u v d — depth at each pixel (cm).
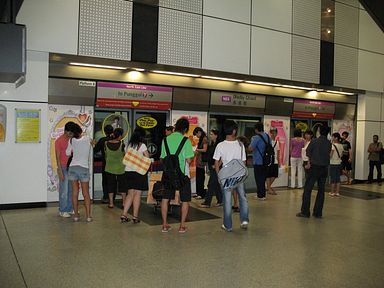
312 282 414
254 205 853
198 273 434
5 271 426
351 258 496
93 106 863
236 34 992
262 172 926
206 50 947
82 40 797
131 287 391
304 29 1122
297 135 1103
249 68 1016
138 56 858
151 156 942
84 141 655
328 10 1177
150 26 872
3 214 708
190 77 965
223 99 1023
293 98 1158
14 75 292
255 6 1023
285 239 580
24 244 525
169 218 707
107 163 772
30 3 746
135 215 656
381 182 1309
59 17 773
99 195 878
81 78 834
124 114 910
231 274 433
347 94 1289
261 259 486
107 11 820
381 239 588
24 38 288
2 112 737
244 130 1089
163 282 405
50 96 810
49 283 395
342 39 1216
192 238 575
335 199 970
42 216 695
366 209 837
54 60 777
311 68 1140
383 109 1366
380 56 1327
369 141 1326
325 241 573
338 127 1297
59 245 523
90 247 518
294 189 1110
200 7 936
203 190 912
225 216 621
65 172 686
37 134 768
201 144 877
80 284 395
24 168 760
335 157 1009
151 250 512
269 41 1052
